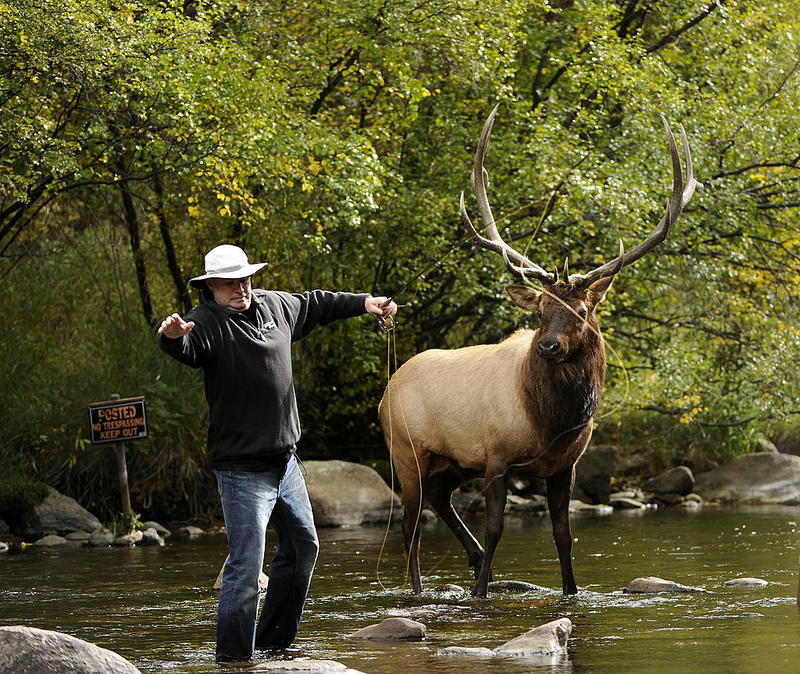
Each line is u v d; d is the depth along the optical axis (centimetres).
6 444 3631
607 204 3872
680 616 1605
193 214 3516
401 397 2192
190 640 1530
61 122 3553
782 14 4834
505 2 3978
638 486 4638
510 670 1240
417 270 4238
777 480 4378
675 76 4484
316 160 3925
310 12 4097
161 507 3778
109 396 3753
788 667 1206
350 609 1825
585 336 1867
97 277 4428
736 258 4388
